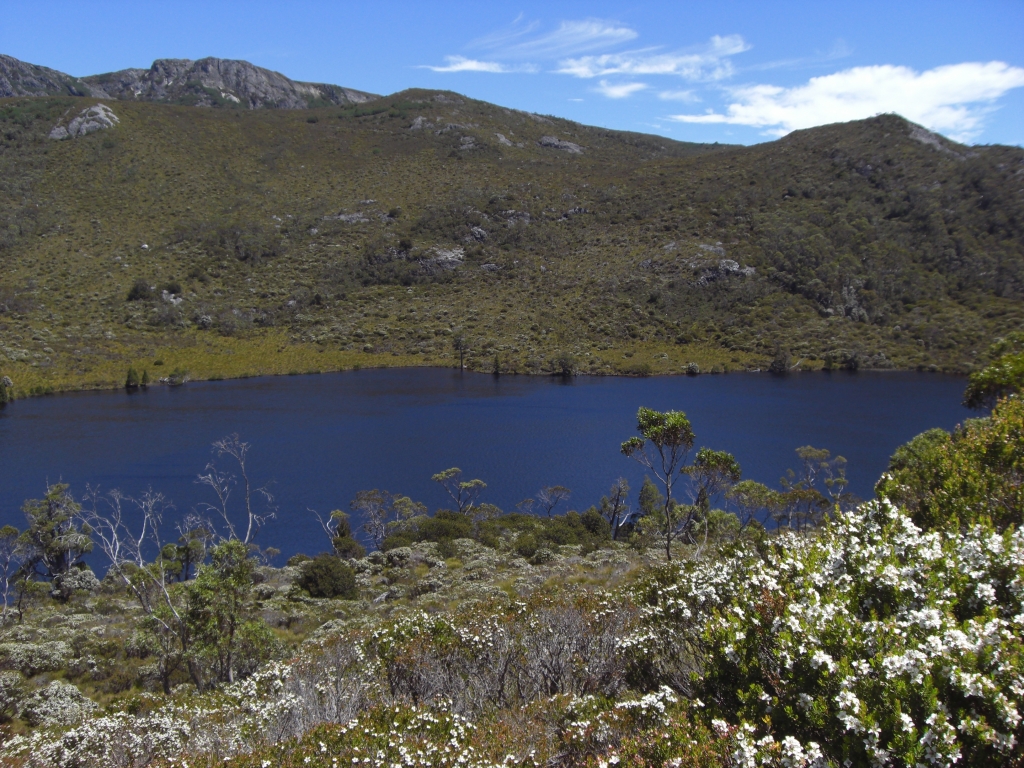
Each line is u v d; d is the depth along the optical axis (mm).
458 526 41000
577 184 186750
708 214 155625
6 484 53812
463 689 10477
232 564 18312
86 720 11664
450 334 126000
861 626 5207
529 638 10953
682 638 8695
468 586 25375
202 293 130500
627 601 11750
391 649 11398
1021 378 18203
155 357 107062
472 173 196375
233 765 8375
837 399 85375
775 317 122250
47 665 21828
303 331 125375
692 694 7270
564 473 58656
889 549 6141
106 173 164000
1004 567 5898
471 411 83500
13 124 172625
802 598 5887
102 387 95125
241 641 18750
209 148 190500
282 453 64750
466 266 150250
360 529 46781
